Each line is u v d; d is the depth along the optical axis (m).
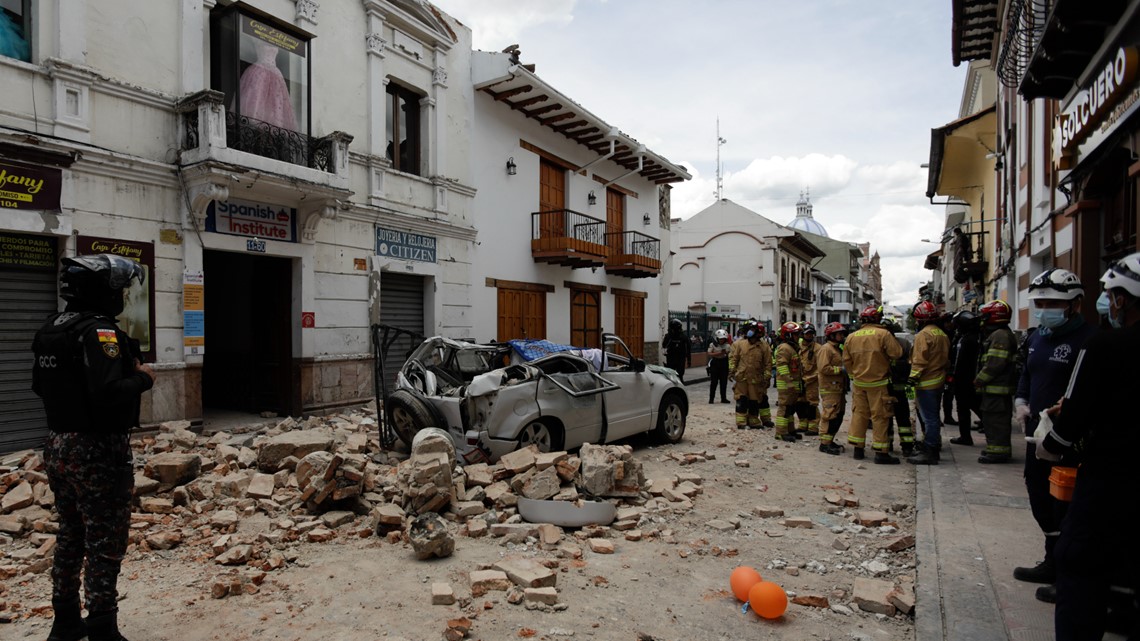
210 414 11.13
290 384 10.80
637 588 4.19
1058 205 9.22
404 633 3.50
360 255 11.80
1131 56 5.64
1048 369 4.27
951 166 18.80
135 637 3.43
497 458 6.90
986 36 14.08
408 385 7.41
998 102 14.77
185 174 8.86
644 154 19.61
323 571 4.39
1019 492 6.25
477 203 14.81
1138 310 2.74
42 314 7.85
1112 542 2.72
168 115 8.95
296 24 10.66
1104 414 2.72
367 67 11.98
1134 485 2.66
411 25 12.74
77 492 3.15
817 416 10.50
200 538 4.85
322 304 11.05
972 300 19.27
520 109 15.95
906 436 8.38
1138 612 2.77
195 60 9.27
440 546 4.59
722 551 4.89
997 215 15.63
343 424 9.82
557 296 17.88
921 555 4.55
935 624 3.55
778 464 8.08
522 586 4.06
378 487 5.91
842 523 5.67
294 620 3.65
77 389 3.12
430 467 5.34
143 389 3.28
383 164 12.14
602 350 8.74
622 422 8.34
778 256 42.03
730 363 10.98
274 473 6.38
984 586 4.00
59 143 7.64
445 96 13.75
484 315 15.07
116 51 8.38
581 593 4.08
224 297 12.02
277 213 10.27
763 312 41.72
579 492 5.93
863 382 8.16
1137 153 5.94
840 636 3.58
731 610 3.89
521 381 7.19
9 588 4.04
